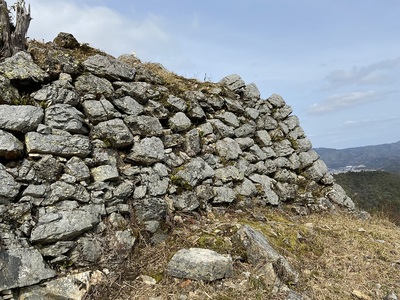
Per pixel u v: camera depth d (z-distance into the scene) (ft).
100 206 15.34
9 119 13.98
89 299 12.93
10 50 16.78
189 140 21.52
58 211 13.93
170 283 13.78
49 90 15.81
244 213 21.65
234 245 16.20
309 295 14.40
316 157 30.30
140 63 25.08
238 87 27.50
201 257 14.19
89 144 16.03
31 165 14.01
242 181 23.34
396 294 14.93
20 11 17.40
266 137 27.43
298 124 31.09
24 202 13.35
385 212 29.55
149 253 15.62
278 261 14.99
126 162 17.84
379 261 17.80
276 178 26.58
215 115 24.86
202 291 13.24
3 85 14.56
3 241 12.34
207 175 20.97
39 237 13.03
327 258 17.57
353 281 15.84
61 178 14.60
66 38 18.89
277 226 19.86
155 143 18.98
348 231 21.54
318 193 28.25
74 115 15.96
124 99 18.81
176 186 19.12
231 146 23.93
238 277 14.38
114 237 15.15
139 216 16.63
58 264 13.38
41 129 14.74
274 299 13.35
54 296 12.57
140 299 13.05
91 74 18.11
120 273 14.12
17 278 12.12
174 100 21.79
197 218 19.04
